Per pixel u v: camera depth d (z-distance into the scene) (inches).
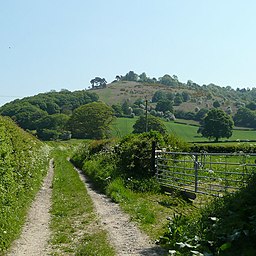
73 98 3983.8
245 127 2787.9
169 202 528.1
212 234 313.1
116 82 6171.3
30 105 2982.3
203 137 2346.2
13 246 347.3
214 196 447.2
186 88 5625.0
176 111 3535.9
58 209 527.5
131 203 550.9
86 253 322.7
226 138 2219.5
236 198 341.4
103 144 1186.0
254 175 352.2
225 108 3715.6
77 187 753.0
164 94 4633.4
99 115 2915.8
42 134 2807.6
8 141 502.3
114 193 617.0
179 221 367.6
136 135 871.1
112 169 773.3
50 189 733.9
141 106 3885.3
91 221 454.0
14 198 446.9
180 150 770.8
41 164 913.5
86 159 1224.8
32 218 465.4
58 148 2199.8
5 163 436.5
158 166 697.6
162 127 2443.4
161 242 349.1
